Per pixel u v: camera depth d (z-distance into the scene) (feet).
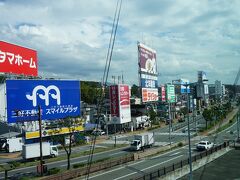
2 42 162.50
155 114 306.55
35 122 179.93
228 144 163.12
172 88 342.23
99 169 115.24
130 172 113.50
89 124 229.25
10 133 189.57
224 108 344.69
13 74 171.01
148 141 176.04
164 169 99.50
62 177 100.22
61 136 139.95
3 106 191.83
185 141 195.00
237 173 115.44
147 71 284.41
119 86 249.34
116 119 247.50
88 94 339.57
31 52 184.14
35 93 172.96
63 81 189.06
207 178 108.58
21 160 148.87
